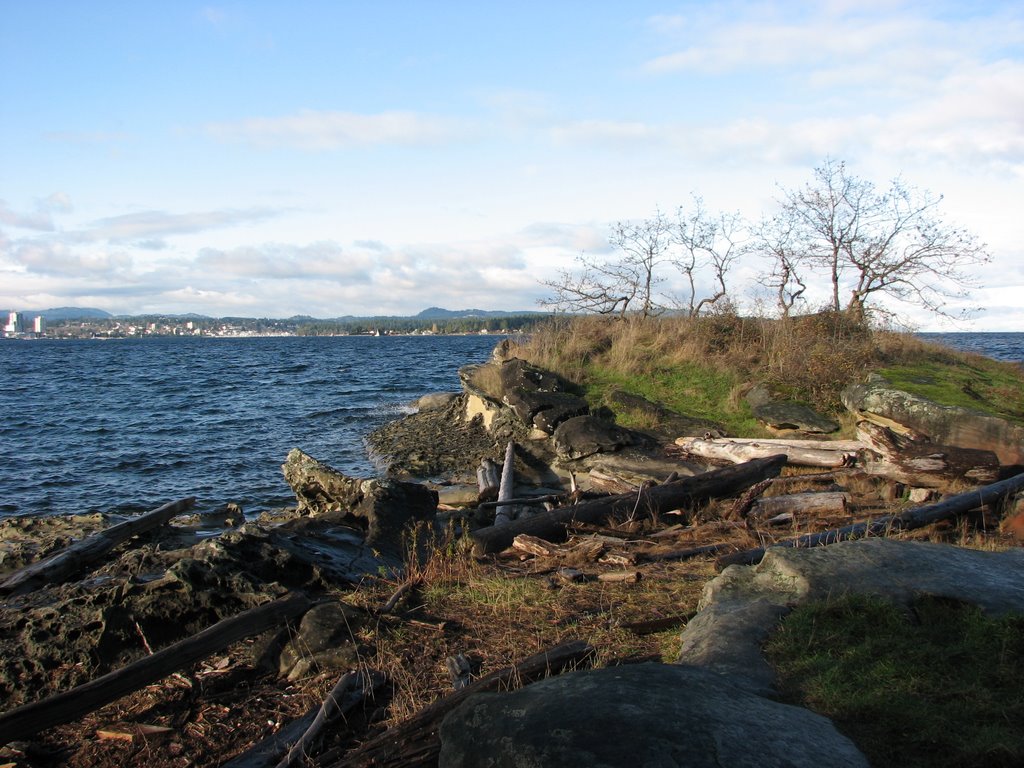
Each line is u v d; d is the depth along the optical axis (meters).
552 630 6.34
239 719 5.14
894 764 3.79
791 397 16.06
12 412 29.58
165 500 15.23
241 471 17.98
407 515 9.37
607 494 11.77
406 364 62.44
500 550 9.34
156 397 35.06
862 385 14.54
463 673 5.46
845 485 11.93
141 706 5.29
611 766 3.09
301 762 4.55
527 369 18.69
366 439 21.31
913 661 4.76
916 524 9.22
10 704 5.46
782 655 4.95
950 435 12.47
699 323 20.75
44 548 8.48
